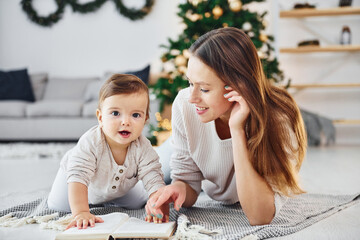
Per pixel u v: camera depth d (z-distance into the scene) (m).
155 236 0.89
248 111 0.98
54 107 3.81
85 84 4.49
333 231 1.02
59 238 0.88
